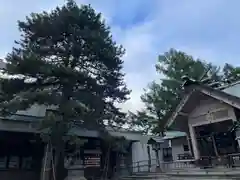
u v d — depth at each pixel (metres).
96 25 15.95
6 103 12.34
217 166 10.31
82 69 14.95
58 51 14.31
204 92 11.27
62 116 12.45
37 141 16.14
